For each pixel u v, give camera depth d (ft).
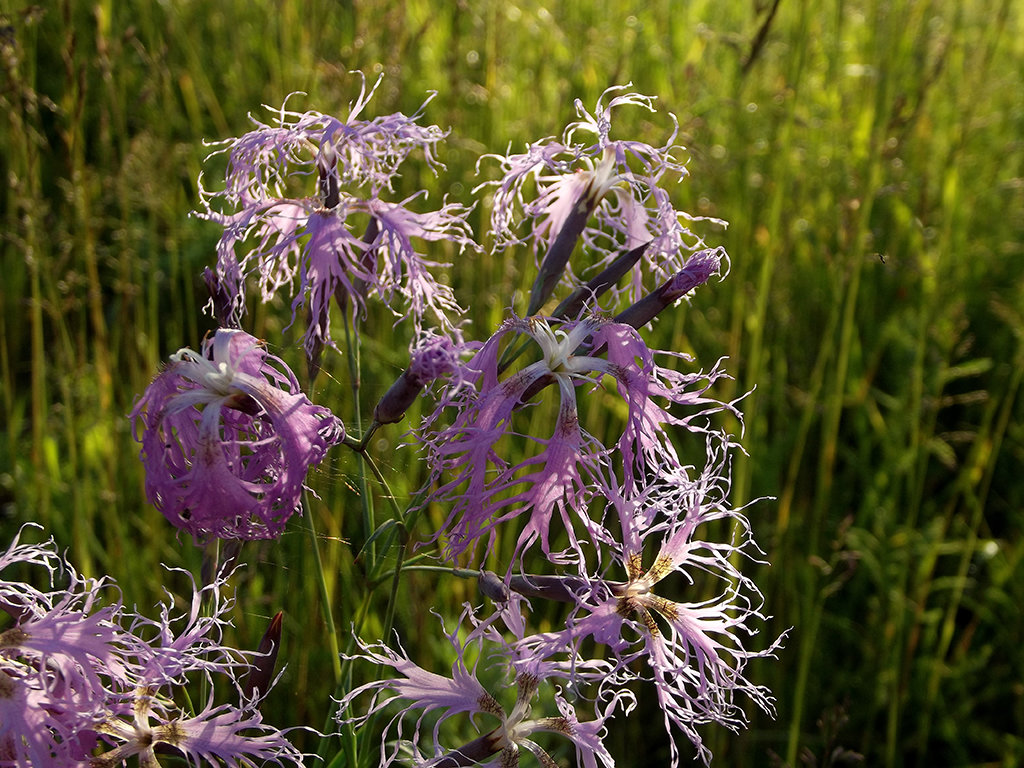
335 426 0.77
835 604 1.41
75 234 1.48
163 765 0.93
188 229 1.56
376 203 0.91
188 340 1.57
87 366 1.49
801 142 1.79
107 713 0.75
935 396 1.46
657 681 0.82
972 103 1.74
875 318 1.68
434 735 0.82
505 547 1.29
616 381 0.83
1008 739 1.33
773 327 1.61
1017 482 1.56
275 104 1.56
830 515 1.47
